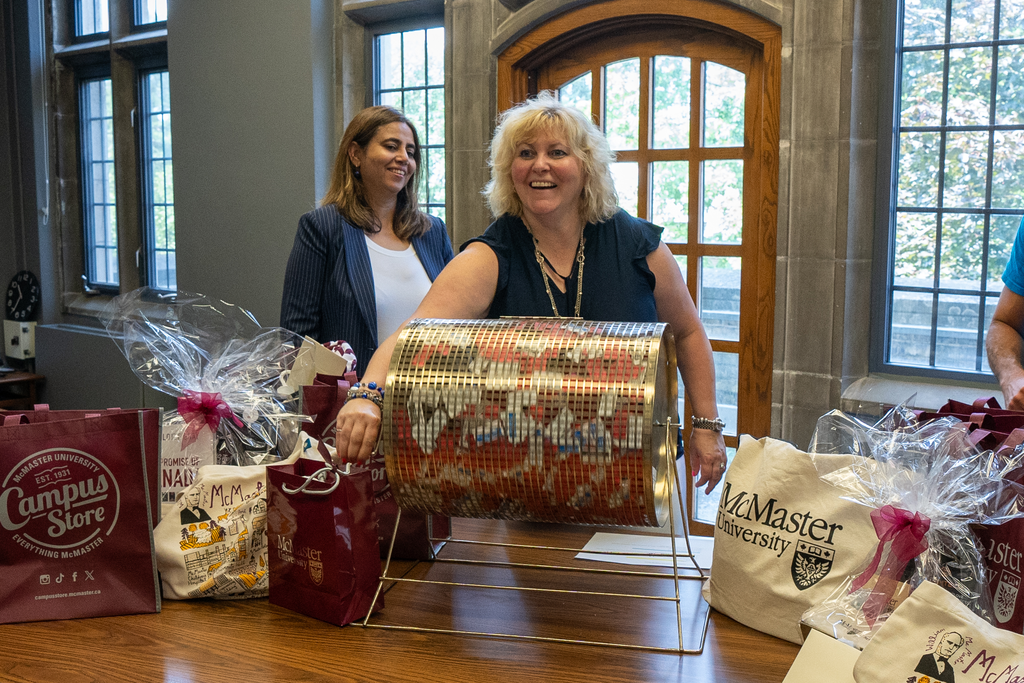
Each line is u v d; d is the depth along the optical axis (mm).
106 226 5480
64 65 5430
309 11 3725
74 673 1093
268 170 3959
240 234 4105
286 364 1581
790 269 3004
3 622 1234
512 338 1220
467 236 3596
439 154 3830
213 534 1315
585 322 1245
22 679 1081
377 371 1305
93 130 5461
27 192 5461
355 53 3910
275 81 3881
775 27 2965
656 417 1177
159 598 1282
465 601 1302
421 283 2551
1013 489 1034
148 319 1541
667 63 3314
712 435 1644
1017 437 1077
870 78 2896
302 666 1103
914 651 920
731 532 1220
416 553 1466
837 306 2926
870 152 2926
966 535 1024
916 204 2939
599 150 1505
